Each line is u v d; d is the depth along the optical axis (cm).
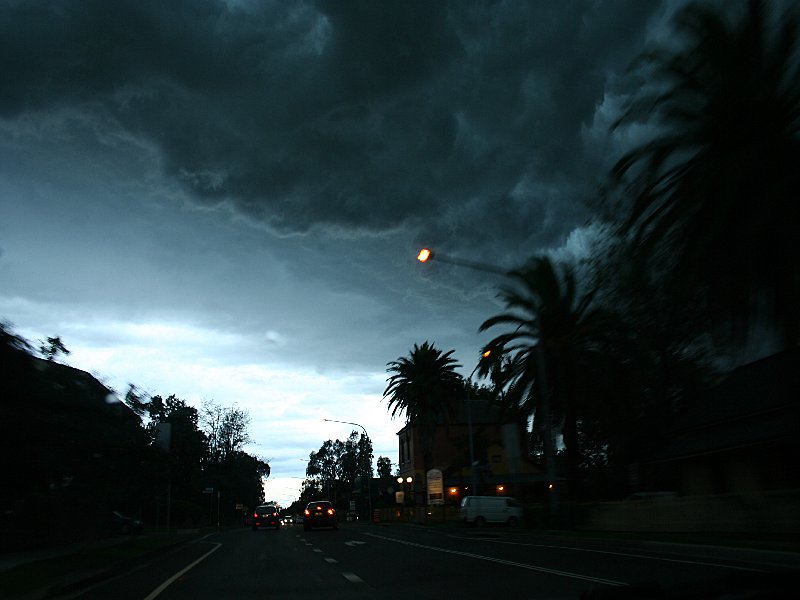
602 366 3394
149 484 2394
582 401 3409
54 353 1944
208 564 1911
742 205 1936
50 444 1794
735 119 1992
